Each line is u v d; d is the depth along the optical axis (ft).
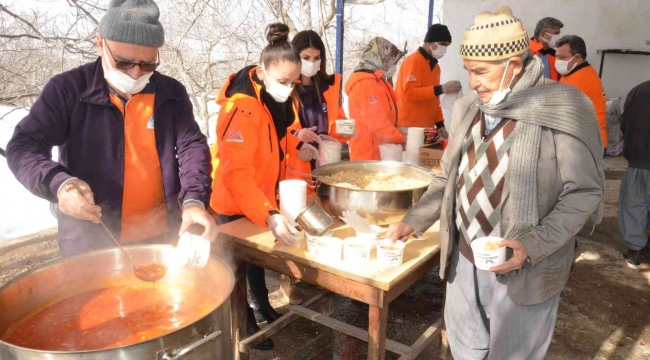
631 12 28.55
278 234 7.16
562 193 5.98
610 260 15.12
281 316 10.39
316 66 10.16
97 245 6.57
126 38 5.61
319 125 10.69
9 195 18.16
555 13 29.71
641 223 14.35
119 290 5.57
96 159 6.32
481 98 6.23
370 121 12.87
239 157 7.79
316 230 7.00
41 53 16.38
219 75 25.27
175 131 6.94
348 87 13.39
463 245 6.97
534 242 5.83
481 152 6.36
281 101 8.57
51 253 14.05
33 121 5.88
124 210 6.68
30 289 5.00
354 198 7.88
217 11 22.43
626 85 29.91
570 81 16.33
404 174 9.66
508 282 6.28
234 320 8.43
